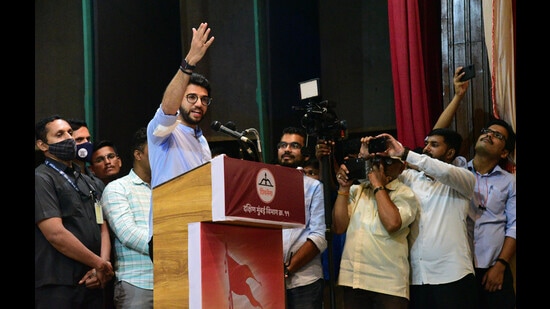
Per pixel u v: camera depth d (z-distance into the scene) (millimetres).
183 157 3258
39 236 3496
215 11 5895
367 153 3807
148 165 3840
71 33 5609
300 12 5723
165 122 3086
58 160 3664
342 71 5789
